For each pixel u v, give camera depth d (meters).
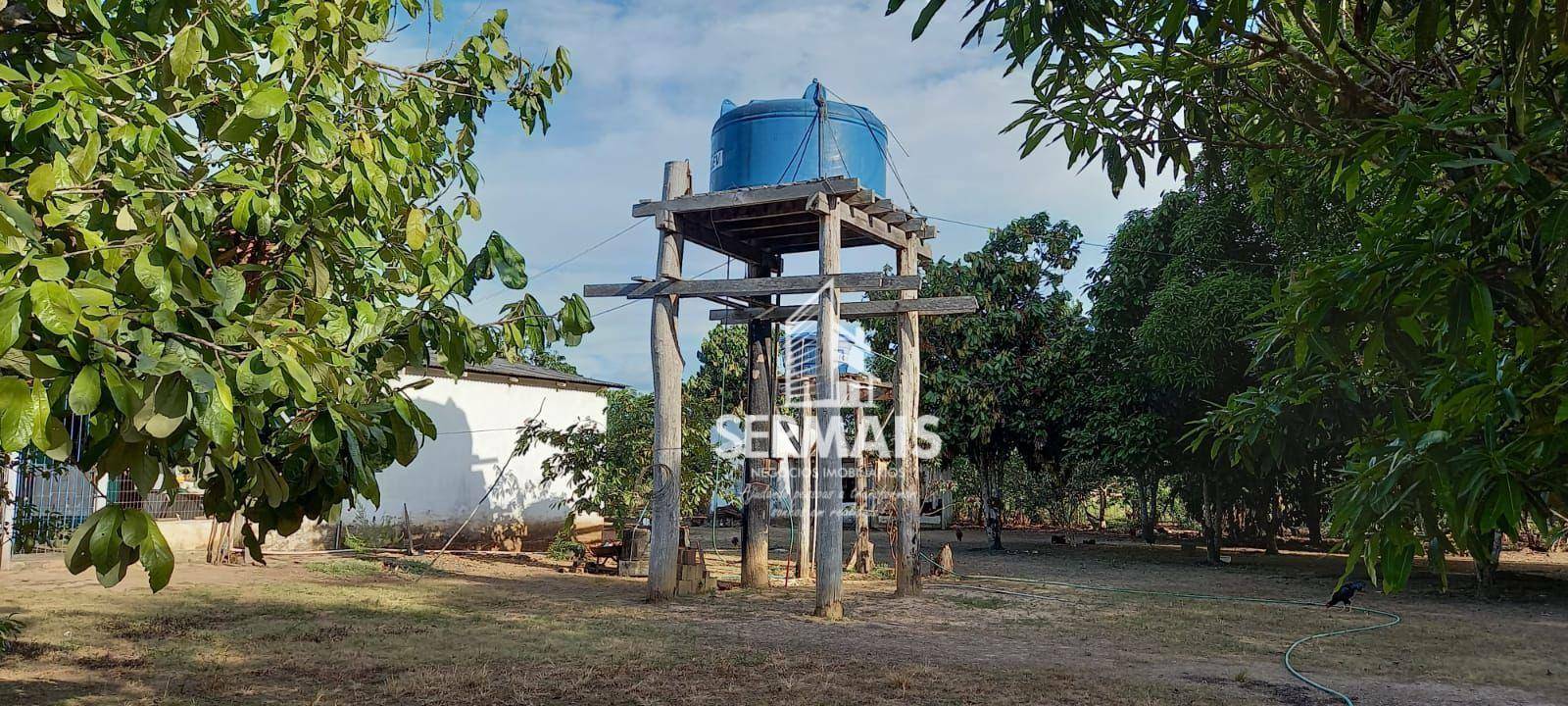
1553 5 2.64
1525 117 2.79
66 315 2.24
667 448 14.75
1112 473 26.61
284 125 3.41
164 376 2.41
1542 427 2.60
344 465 3.59
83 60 3.48
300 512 3.61
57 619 11.37
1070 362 26.30
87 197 3.05
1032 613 14.28
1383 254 2.74
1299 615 14.52
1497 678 10.03
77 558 2.45
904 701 8.41
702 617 13.17
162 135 3.35
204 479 3.45
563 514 23.67
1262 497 25.09
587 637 11.31
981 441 26.72
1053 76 4.12
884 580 18.33
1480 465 2.51
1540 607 15.99
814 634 11.85
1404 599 16.91
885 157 15.12
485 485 22.19
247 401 2.83
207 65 3.77
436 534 21.22
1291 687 9.30
